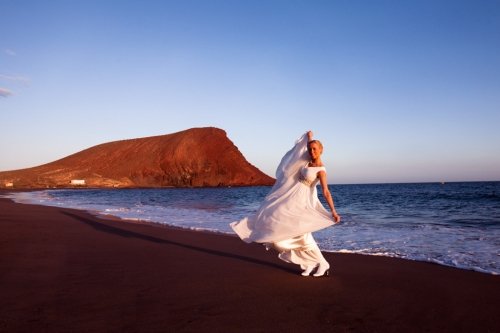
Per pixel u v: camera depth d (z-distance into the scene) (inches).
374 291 178.4
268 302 159.9
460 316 144.5
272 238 198.1
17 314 139.3
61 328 126.1
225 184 5556.1
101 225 474.3
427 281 198.2
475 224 489.4
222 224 500.4
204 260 255.4
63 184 4525.1
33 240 333.1
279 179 213.9
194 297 165.6
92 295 165.8
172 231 419.8
